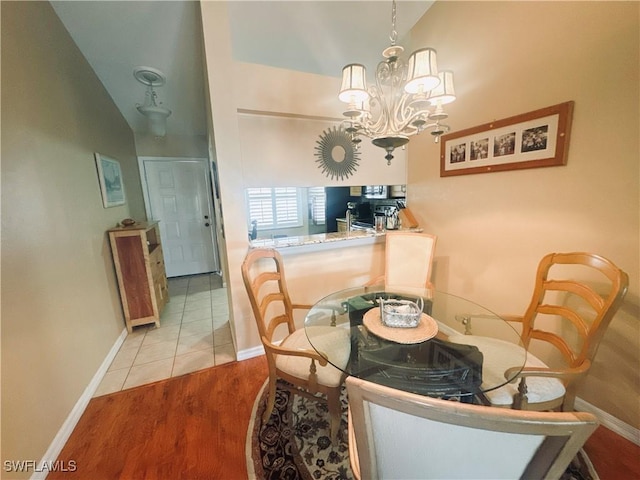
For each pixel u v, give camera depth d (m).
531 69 1.60
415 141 2.59
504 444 0.52
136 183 3.81
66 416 1.51
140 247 2.59
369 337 1.30
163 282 3.27
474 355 1.20
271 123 2.11
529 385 1.20
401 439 0.58
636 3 1.18
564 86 1.46
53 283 1.56
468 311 1.61
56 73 1.89
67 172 1.90
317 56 2.76
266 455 1.36
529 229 1.72
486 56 1.85
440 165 2.31
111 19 2.07
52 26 1.89
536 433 0.48
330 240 2.30
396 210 2.88
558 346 1.37
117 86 2.86
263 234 5.29
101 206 2.44
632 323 1.31
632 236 1.27
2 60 1.36
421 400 0.50
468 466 0.58
